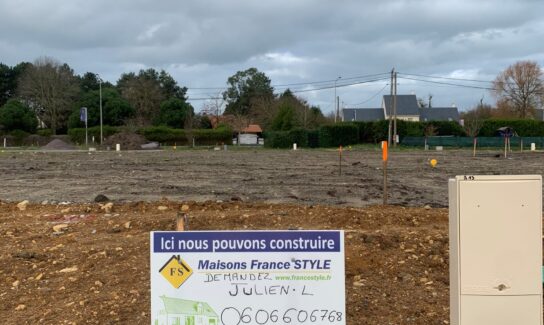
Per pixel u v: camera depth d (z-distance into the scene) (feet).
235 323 11.11
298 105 261.44
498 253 10.20
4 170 78.95
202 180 64.18
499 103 278.26
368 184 59.57
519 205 10.16
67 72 273.95
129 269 19.15
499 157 121.60
